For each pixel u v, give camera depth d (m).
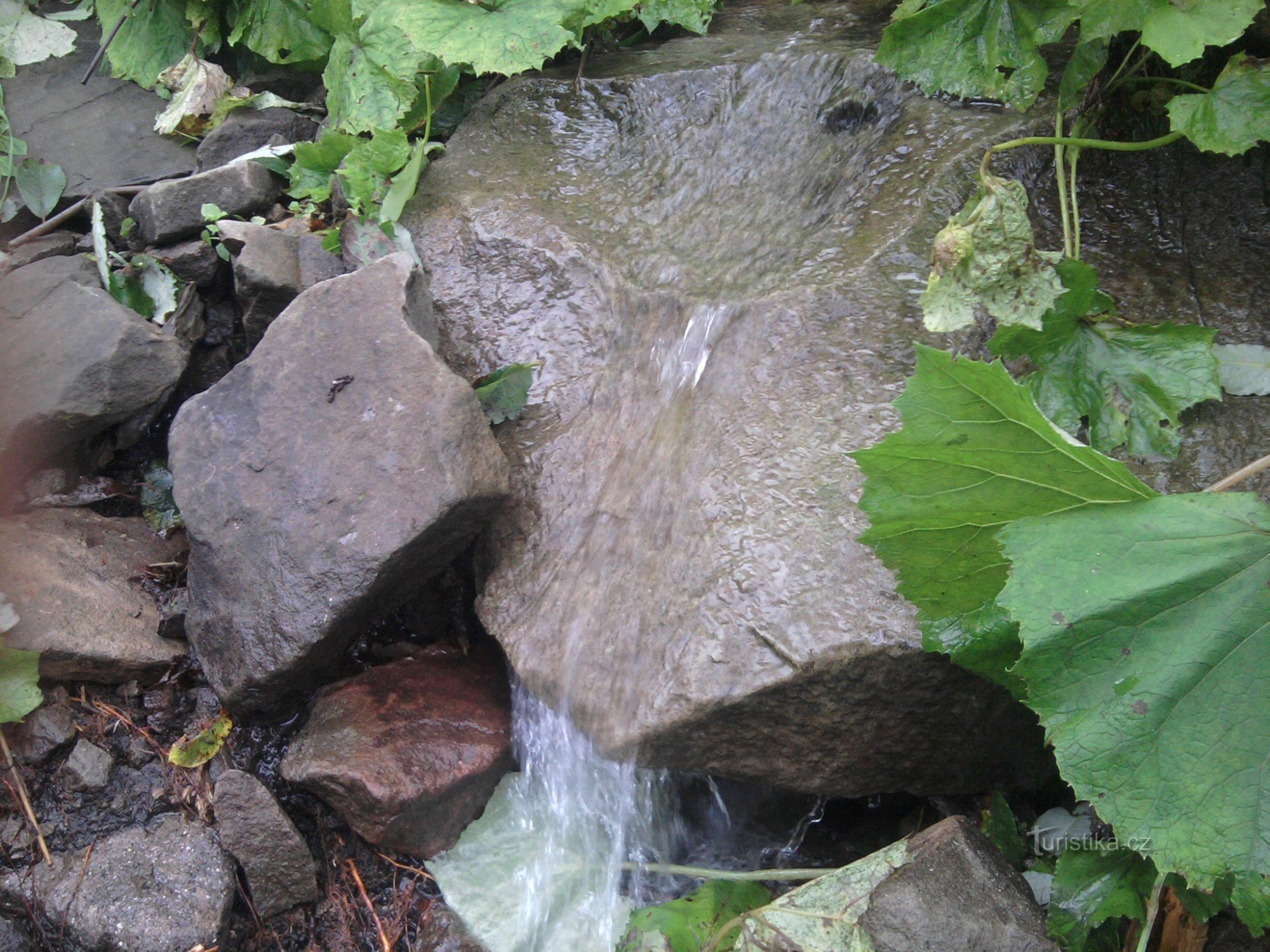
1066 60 2.73
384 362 2.41
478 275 2.75
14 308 2.85
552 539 2.40
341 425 2.41
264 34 3.45
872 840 2.38
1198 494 1.73
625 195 2.85
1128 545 1.72
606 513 2.37
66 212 3.30
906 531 1.88
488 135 3.09
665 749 2.11
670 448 2.36
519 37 2.78
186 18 3.64
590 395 2.54
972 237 2.04
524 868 2.36
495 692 2.55
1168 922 2.01
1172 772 1.63
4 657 2.33
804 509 2.14
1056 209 2.50
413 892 2.36
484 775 2.39
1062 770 1.67
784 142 2.85
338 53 3.05
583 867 2.35
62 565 2.58
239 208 3.16
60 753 2.43
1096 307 2.16
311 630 2.31
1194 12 2.15
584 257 2.66
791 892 2.11
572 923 2.29
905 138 2.66
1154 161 2.53
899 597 2.01
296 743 2.40
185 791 2.42
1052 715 1.69
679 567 2.18
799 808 2.45
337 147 3.07
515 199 2.84
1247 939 1.95
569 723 2.28
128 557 2.71
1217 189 2.47
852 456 1.80
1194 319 2.28
